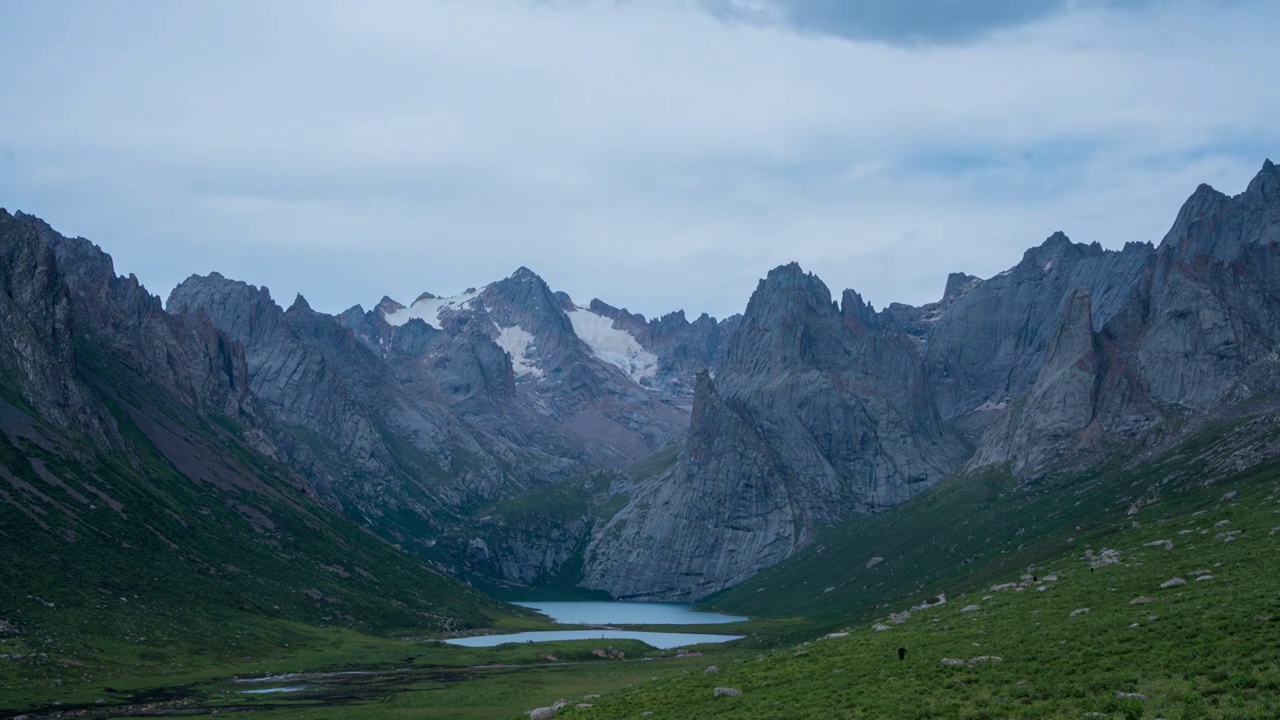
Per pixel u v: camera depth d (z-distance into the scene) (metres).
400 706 142.38
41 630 169.38
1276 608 85.94
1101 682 76.69
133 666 167.75
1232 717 64.81
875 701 84.50
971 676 85.88
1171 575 112.88
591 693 146.75
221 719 129.88
